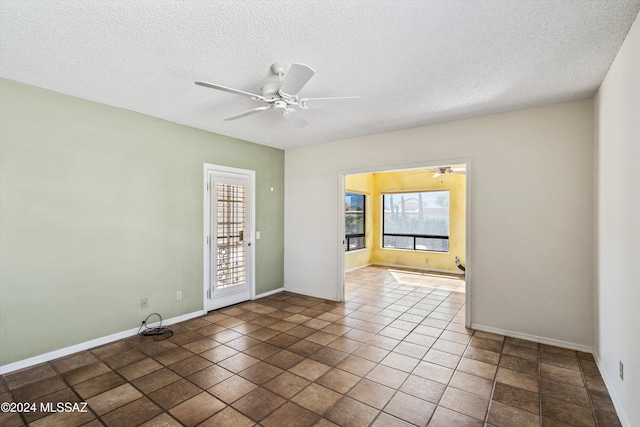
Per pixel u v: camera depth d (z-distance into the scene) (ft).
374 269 24.62
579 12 5.89
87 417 6.93
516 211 11.30
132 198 11.51
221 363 9.38
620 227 7.23
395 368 9.09
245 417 6.94
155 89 9.52
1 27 6.32
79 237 10.20
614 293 7.67
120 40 6.86
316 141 16.16
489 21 6.19
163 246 12.46
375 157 14.67
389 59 7.71
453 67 8.12
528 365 9.26
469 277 12.17
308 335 11.51
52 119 9.62
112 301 11.00
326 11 5.85
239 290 15.65
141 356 9.83
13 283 8.95
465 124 12.28
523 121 11.18
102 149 10.71
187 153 13.28
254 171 16.38
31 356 9.24
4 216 8.80
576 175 10.34
